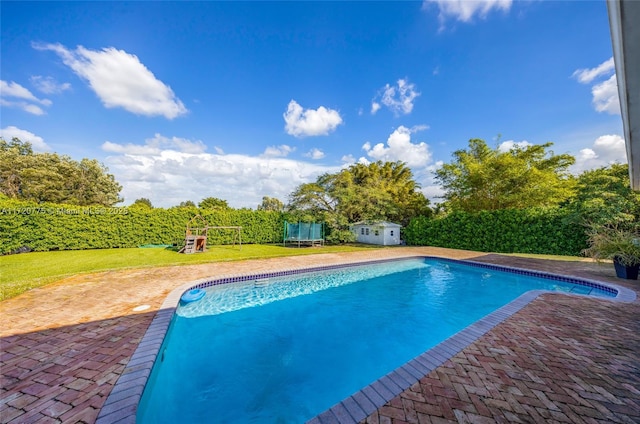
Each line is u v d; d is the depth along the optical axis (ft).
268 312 21.50
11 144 97.09
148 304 17.15
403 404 7.84
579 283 24.67
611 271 28.04
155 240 52.75
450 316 21.27
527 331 13.23
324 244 66.03
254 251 47.83
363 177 101.09
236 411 10.76
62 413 7.49
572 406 7.72
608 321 14.53
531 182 52.34
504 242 47.52
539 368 9.83
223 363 14.24
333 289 27.86
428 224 60.95
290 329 18.67
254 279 26.58
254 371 13.55
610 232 29.86
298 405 11.12
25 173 85.30
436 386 8.73
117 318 14.82
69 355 10.78
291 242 67.41
